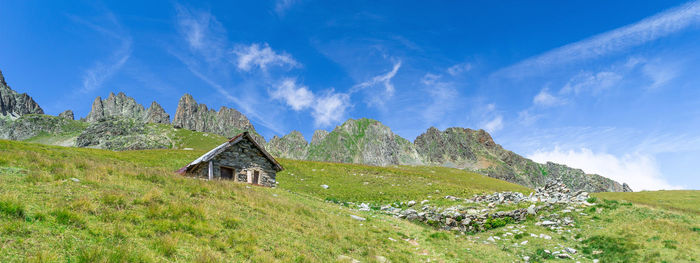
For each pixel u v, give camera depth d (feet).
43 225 33.94
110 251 30.96
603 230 86.22
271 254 42.70
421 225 101.60
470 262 59.93
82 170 62.95
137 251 33.30
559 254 71.56
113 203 45.16
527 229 92.89
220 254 38.42
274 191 98.53
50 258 27.94
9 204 34.81
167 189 59.72
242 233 46.75
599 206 103.71
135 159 204.23
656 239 75.61
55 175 53.57
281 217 62.75
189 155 245.65
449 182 256.93
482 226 96.84
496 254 69.82
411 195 175.73
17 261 26.63
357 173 249.75
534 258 69.51
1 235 29.71
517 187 331.16
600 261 67.77
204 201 58.03
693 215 93.30
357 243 59.62
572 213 100.68
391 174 256.73
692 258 64.39
